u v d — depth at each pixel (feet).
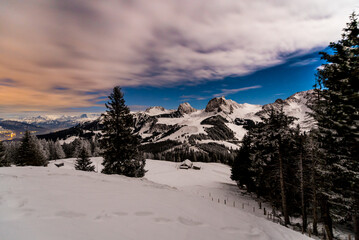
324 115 36.81
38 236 11.44
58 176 31.50
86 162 116.78
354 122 31.01
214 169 266.77
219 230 18.33
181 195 29.14
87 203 18.83
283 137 51.31
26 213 14.39
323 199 45.91
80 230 13.17
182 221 18.42
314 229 51.01
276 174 59.21
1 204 15.37
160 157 424.46
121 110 66.74
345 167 33.22
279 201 70.28
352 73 31.81
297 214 69.77
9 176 26.45
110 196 22.47
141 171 89.86
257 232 20.01
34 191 20.59
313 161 50.42
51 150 304.30
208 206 25.79
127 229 14.74
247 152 102.78
